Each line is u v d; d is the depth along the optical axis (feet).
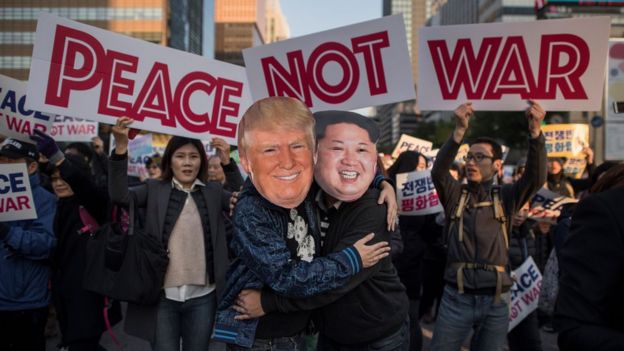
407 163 16.80
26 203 11.76
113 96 11.02
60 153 11.43
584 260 5.00
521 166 25.04
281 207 6.91
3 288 11.59
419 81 11.16
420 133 283.18
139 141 34.96
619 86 14.15
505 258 11.34
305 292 6.57
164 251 10.62
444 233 12.09
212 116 11.82
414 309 14.89
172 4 291.99
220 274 11.15
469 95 10.99
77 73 10.72
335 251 7.06
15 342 11.89
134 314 10.84
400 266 15.06
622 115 14.20
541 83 10.66
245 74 12.00
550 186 24.08
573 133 28.73
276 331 7.21
